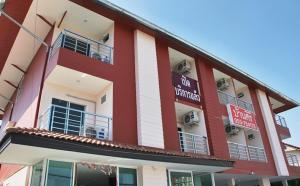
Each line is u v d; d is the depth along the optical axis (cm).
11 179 1159
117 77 1095
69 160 795
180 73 1526
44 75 1036
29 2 1037
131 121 1064
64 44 1032
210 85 1492
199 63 1496
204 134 1334
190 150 1265
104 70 1060
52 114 877
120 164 905
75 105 1071
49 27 1167
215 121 1386
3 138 651
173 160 916
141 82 1150
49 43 1116
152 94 1169
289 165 1748
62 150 695
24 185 918
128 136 1027
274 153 1681
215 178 1436
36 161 802
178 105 1312
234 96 1669
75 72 976
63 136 712
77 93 1091
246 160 1450
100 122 1060
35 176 808
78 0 1056
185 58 1504
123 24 1237
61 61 940
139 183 938
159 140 1100
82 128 980
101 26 1216
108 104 1051
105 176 1040
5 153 704
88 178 1084
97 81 1048
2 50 1292
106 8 1119
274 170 1622
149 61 1234
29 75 1311
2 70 1427
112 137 977
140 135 1048
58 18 1138
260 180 1641
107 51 1174
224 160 1077
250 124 1611
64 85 1053
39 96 988
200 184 1126
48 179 734
